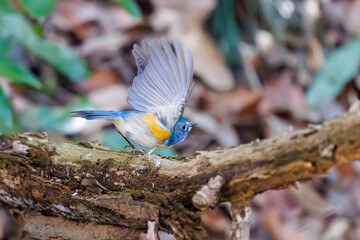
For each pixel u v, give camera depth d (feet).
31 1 28.53
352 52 39.14
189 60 15.65
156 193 16.66
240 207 15.70
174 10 39.19
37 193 18.13
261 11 41.96
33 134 18.47
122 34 38.06
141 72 16.19
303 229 32.07
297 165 14.06
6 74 27.32
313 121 37.68
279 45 41.57
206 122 35.04
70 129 29.43
